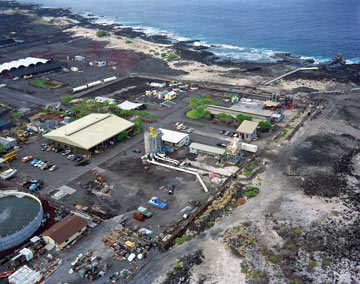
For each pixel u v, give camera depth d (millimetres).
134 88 194500
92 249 78188
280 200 95312
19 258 73688
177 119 152500
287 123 146625
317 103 167500
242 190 100000
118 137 129625
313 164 113688
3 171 111875
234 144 114562
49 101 175000
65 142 123125
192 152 121812
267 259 74938
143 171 110375
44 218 88500
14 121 151000
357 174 107438
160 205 92062
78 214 89375
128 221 87312
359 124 144250
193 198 96375
